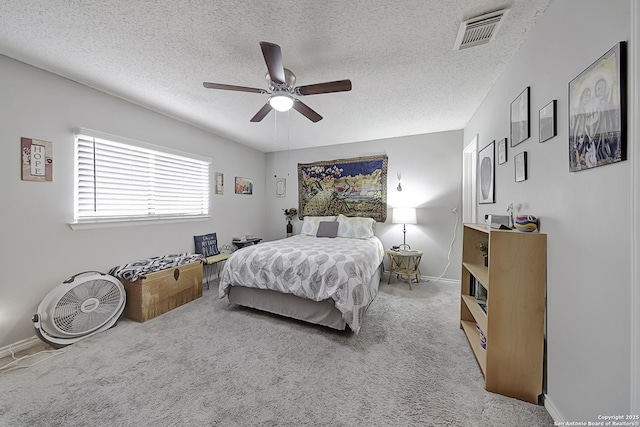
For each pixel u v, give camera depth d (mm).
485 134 2543
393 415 1330
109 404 1396
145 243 2912
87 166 2393
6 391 1488
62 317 1970
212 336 2148
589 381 1062
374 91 2451
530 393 1426
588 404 1067
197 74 2172
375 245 3332
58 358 1821
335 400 1432
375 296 3100
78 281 2090
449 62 1967
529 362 1429
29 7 1424
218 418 1309
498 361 1480
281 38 1698
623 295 894
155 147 2949
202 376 1632
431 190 3812
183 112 3014
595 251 1030
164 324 2371
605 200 975
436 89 2404
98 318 2186
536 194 1513
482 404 1407
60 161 2186
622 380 897
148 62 1993
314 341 2072
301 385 1551
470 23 1529
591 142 1040
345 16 1495
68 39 1713
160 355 1865
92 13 1478
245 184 4547
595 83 1021
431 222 3816
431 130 3674
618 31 917
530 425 1273
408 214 3613
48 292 2107
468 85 2324
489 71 2086
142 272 2484
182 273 2850
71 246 2264
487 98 2479
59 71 2111
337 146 4480
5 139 1885
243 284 2566
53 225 2148
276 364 1763
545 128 1402
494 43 1731
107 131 2506
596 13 1026
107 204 2562
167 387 1530
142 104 2775
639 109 816
